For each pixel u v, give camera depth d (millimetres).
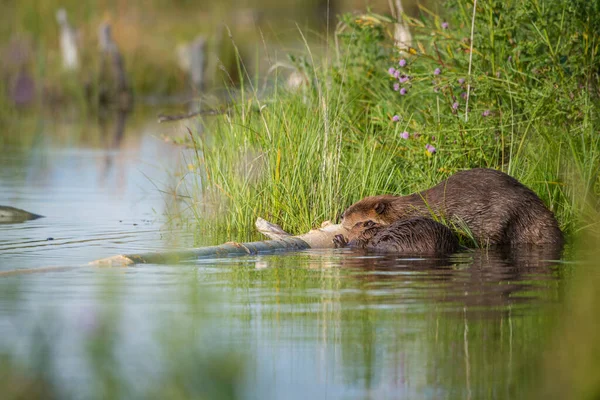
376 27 18000
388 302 9367
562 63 15938
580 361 7242
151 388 6516
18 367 7023
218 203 15719
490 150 15445
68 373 6945
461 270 11336
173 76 41812
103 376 6688
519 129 15523
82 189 20234
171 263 11812
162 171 22469
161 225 15820
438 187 14109
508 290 9945
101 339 7730
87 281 10406
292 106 16484
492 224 13688
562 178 14930
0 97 37062
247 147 15711
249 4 58812
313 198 15031
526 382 6945
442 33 16750
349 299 9523
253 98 17000
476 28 16547
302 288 10117
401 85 16438
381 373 7141
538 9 15812
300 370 7191
